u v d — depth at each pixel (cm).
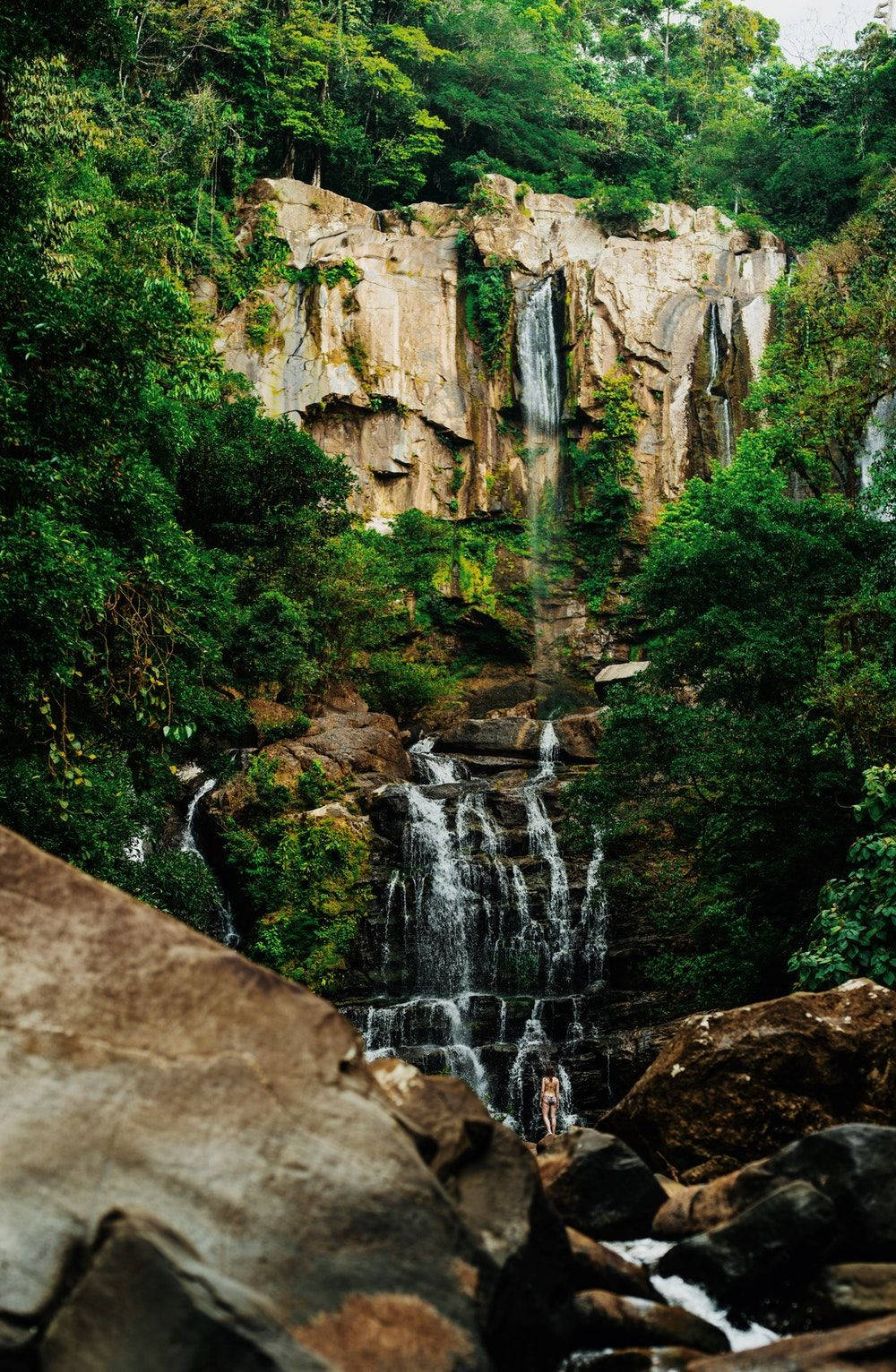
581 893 2739
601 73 7688
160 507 1422
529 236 5162
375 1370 293
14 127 1908
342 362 4722
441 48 6175
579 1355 364
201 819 2830
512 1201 360
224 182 5019
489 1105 2311
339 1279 306
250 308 4688
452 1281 315
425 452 4819
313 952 2594
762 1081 653
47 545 1104
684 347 4956
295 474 3419
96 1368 276
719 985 1853
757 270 5156
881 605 1808
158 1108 322
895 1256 416
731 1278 416
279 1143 322
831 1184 431
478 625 4697
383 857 2802
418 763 3297
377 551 3981
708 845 2019
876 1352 332
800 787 1748
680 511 3531
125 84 4634
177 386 1800
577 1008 2497
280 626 3192
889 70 6275
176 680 1413
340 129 5434
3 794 1262
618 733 2164
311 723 3186
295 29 5416
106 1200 306
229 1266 301
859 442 2980
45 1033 330
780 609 2064
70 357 1246
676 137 6694
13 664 1130
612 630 4738
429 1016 2469
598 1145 510
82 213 2417
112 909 354
